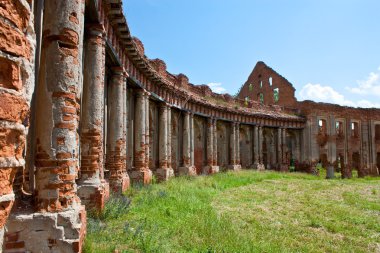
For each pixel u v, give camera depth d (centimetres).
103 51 1086
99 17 1028
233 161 3278
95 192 918
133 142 1892
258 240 816
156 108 2281
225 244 722
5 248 505
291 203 1468
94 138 991
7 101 251
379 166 4272
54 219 535
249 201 1460
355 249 809
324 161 4066
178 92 2375
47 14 606
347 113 4125
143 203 1125
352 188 2298
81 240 566
